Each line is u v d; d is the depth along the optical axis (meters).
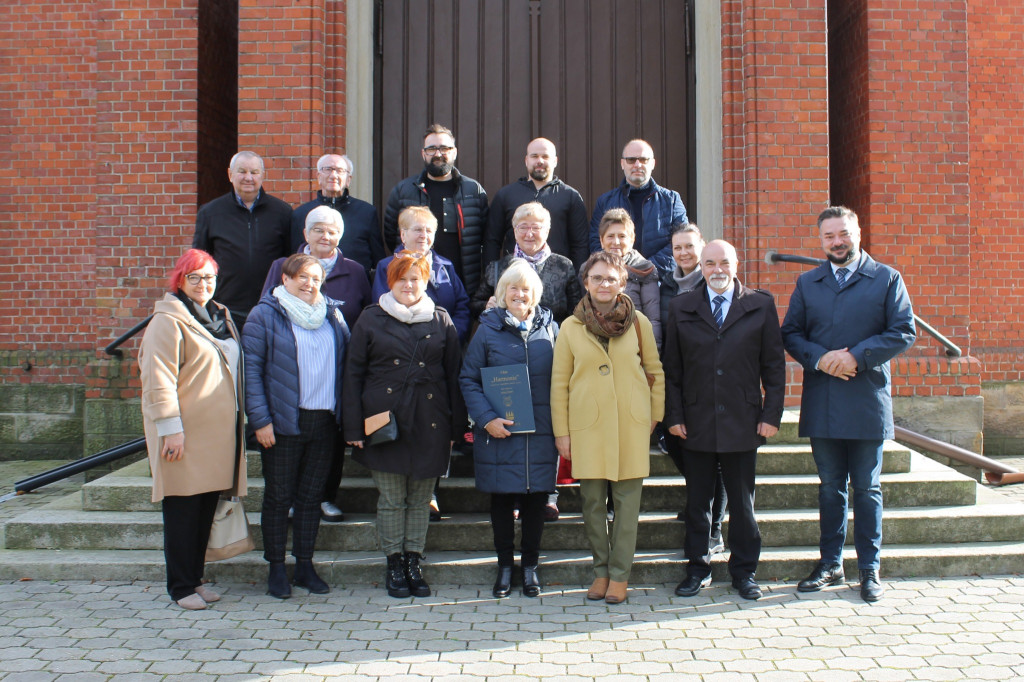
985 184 7.64
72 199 7.68
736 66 6.09
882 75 6.39
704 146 6.27
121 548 4.59
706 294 4.20
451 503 4.87
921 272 6.41
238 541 4.09
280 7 5.98
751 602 4.03
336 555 4.45
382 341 4.05
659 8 6.70
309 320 4.11
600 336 4.08
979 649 3.46
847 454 4.24
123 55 6.36
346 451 5.19
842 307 4.16
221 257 4.96
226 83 6.98
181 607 3.93
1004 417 7.62
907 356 6.42
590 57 6.70
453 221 5.12
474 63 6.70
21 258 7.73
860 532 4.13
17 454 7.74
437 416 4.11
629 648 3.48
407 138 6.66
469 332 4.81
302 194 5.96
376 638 3.58
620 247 4.57
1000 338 7.66
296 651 3.44
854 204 6.66
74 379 7.71
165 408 3.74
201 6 6.46
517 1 6.70
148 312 6.34
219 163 6.83
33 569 4.34
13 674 3.21
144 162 6.34
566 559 4.38
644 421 4.04
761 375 4.17
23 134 7.70
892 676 3.22
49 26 7.66
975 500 4.91
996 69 7.63
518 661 3.35
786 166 5.98
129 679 3.17
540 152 5.09
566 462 4.84
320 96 6.02
